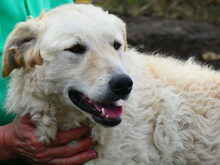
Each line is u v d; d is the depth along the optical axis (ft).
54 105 15.06
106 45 14.66
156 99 16.49
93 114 14.52
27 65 14.87
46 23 14.97
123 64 15.39
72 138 15.20
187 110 16.57
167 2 39.40
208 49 31.07
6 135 15.53
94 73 14.23
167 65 17.80
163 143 16.28
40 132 15.10
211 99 16.89
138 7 38.78
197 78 17.39
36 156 15.21
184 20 37.17
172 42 31.96
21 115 15.48
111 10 38.01
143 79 16.57
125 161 15.81
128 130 15.74
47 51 14.60
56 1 18.97
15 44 14.96
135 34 33.22
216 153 16.46
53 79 14.67
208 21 37.29
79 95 14.79
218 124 16.56
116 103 14.82
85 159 15.28
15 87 15.37
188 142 16.44
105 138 15.47
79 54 14.52
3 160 16.24
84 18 14.76
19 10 17.29
